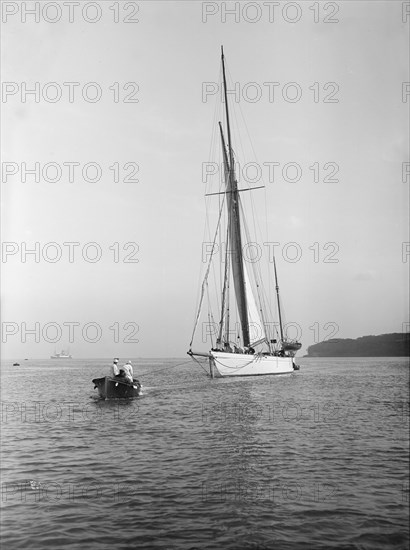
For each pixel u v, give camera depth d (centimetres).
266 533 902
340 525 931
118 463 1421
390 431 1850
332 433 1828
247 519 964
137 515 992
